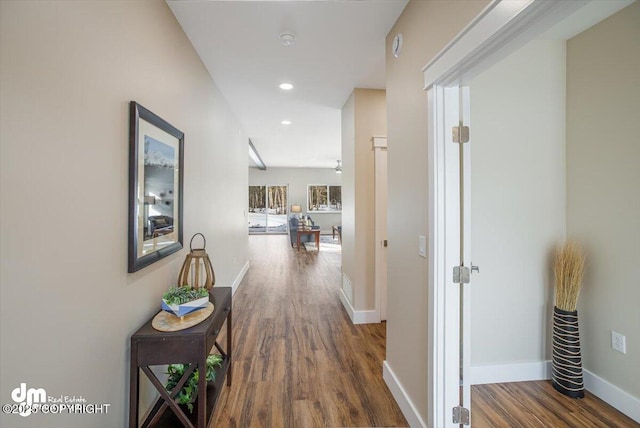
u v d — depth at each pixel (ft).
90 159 3.74
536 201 7.32
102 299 4.01
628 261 6.04
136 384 4.55
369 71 9.28
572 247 6.81
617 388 6.21
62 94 3.28
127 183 4.58
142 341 4.55
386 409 6.22
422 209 5.30
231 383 7.05
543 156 7.32
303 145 22.39
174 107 6.52
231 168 13.42
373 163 10.82
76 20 3.48
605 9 6.07
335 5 6.10
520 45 3.55
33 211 2.93
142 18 5.06
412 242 5.74
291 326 10.44
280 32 7.09
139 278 5.01
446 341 4.83
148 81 5.28
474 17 3.81
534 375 7.32
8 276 2.69
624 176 6.09
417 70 5.51
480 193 7.16
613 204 6.28
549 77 7.32
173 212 6.28
